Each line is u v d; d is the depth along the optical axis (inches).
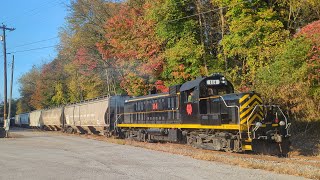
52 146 869.2
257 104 632.4
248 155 607.5
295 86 759.1
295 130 847.7
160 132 859.4
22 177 447.5
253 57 927.0
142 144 831.7
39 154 695.1
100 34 1712.6
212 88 725.3
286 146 636.1
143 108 974.4
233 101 634.2
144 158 593.0
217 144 669.3
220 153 637.3
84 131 1477.6
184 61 1095.0
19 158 641.0
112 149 753.6
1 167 538.0
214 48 1166.3
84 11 1721.2
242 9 967.0
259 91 826.8
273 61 884.0
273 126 627.2
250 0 967.0
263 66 908.6
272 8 971.3
